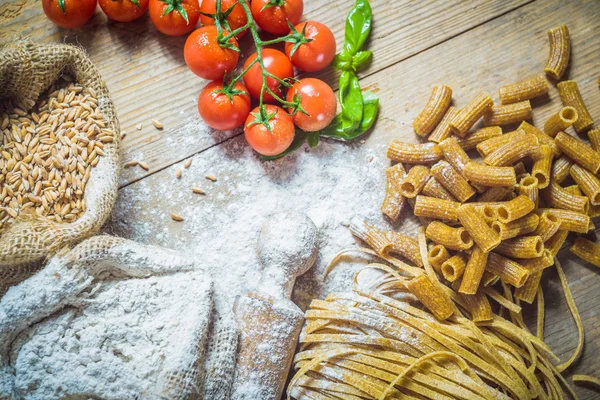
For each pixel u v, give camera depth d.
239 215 0.48
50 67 0.42
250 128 0.44
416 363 0.42
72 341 0.39
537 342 0.44
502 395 0.41
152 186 0.48
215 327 0.42
